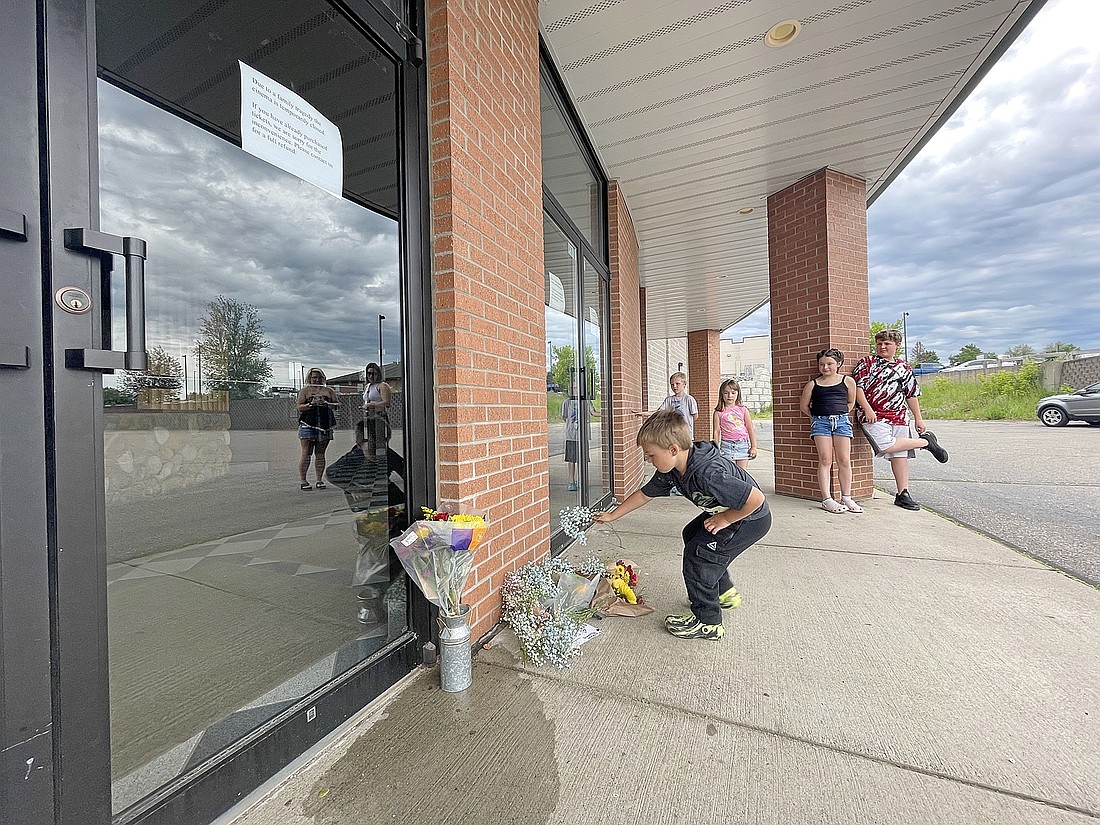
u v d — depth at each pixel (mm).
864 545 3678
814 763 1442
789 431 5645
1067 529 4109
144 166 1219
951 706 1707
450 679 1835
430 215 2090
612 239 5398
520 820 1252
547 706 1744
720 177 5402
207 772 1229
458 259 2088
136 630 1203
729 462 2238
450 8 2076
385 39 1880
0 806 897
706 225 6855
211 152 1394
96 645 1046
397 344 2008
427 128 2092
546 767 1440
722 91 3947
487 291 2338
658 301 11875
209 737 1309
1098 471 7145
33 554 945
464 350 2113
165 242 1271
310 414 1729
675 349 19734
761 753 1488
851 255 5344
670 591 2844
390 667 1860
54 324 966
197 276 1356
